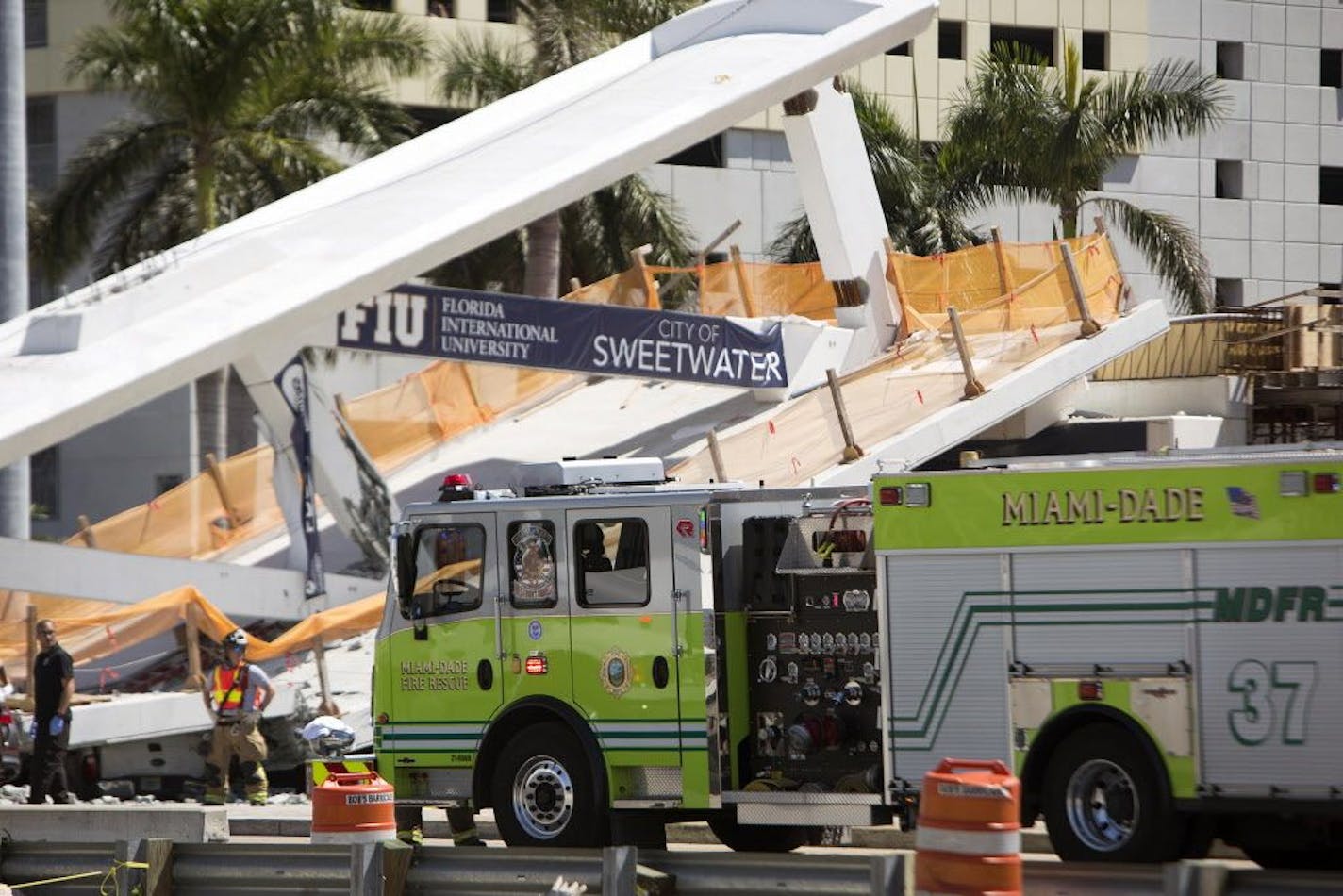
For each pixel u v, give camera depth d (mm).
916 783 36312
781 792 38500
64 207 120062
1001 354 89375
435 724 41906
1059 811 35344
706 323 91688
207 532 82625
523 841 40500
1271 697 33594
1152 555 34594
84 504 157500
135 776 63125
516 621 41000
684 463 81812
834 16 97625
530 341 85250
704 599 39000
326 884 33312
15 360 70188
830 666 38750
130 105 138750
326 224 78562
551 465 42844
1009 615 35688
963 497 36188
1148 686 34438
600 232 139375
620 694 39719
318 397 79000
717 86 90500
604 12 129500
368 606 69688
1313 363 98688
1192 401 101875
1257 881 27016
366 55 123688
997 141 140875
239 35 115500
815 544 39031
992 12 199375
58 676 56094
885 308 98062
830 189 96500
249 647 68500
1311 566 33438
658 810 40594
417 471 93250
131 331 71125
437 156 89250
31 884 36094
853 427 84188
